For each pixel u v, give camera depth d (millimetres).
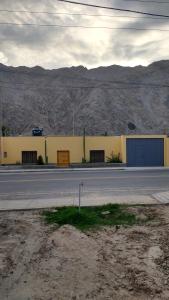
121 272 7504
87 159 39250
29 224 11602
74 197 16625
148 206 14133
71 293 6605
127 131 95812
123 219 12086
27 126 98188
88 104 104688
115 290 6691
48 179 25031
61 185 21375
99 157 39500
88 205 14234
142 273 7438
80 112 102500
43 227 11188
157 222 11594
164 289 6715
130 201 15148
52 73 133000
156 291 6629
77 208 13578
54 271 7602
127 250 8844
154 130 100125
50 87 122500
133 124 97312
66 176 27000
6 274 7504
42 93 118875
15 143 38844
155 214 12703
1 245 9414
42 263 8062
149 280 7102
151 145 38562
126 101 110625
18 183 22969
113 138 39406
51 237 9844
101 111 100750
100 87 116562
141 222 11680
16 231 10766
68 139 39156
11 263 8109
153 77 128750
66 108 110312
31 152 39125
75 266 7832
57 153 39125
